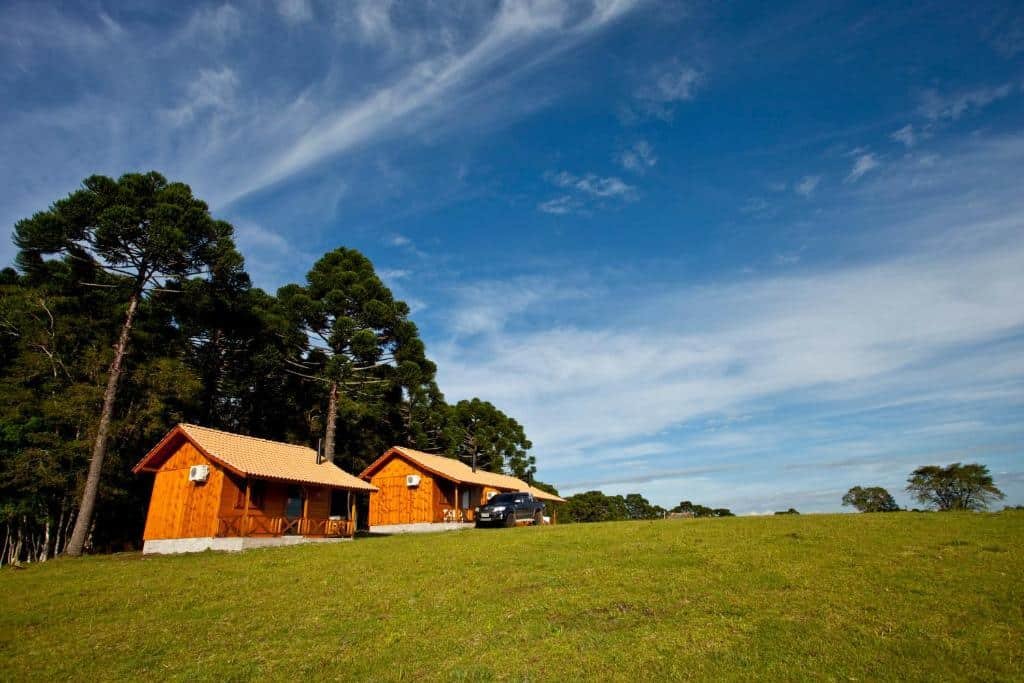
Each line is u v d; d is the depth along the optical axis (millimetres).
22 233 23500
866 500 39438
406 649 8547
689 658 7508
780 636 8062
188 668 8305
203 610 11297
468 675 7406
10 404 24047
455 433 48844
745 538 15898
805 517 20719
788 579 10977
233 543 21203
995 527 15469
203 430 23781
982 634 7680
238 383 36906
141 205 25438
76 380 26594
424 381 39906
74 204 23391
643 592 10750
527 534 20109
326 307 36125
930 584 10102
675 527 19562
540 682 7090
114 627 10352
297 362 38125
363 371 39688
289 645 9078
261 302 38188
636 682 6910
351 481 27672
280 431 40562
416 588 12117
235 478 22484
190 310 32719
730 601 9828
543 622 9344
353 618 10266
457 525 34375
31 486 22859
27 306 25703
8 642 9680
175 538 21750
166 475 23250
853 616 8680
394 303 39281
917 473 37219
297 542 23859
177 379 27828
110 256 25047
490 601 10773
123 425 25828
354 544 20141
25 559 24781
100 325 28781
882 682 6492
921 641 7570
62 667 8461
